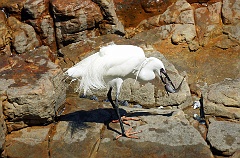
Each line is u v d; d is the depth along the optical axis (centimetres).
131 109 1026
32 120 950
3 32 1203
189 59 1233
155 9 1353
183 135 919
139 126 951
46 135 934
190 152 874
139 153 877
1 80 959
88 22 1270
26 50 1249
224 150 871
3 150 891
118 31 1312
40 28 1259
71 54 1230
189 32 1278
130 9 1352
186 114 1032
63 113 1014
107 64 898
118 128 950
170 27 1312
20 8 1254
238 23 1291
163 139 907
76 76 923
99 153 886
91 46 1249
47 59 1053
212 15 1320
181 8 1334
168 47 1280
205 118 997
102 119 983
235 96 1002
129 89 1066
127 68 912
